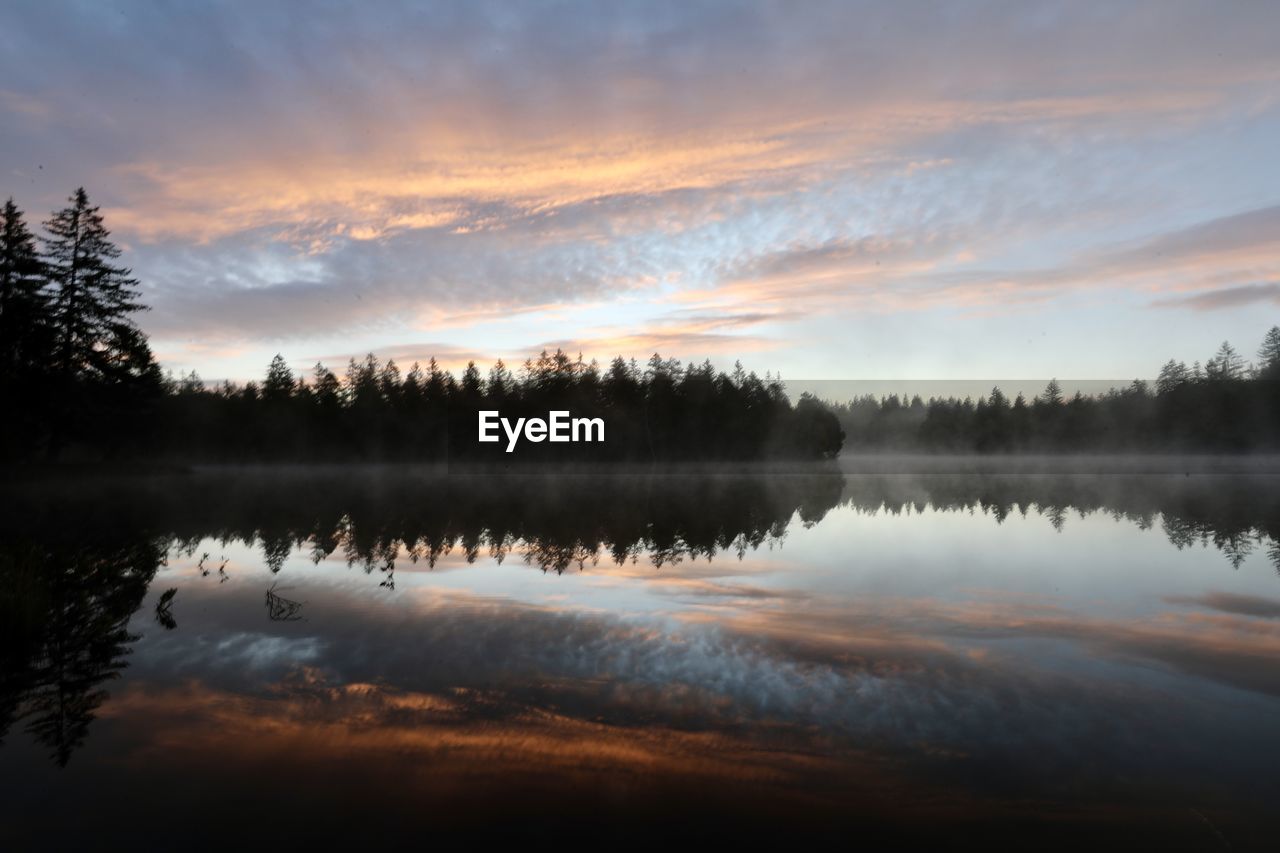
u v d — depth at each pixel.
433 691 6.00
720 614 8.69
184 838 3.88
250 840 3.85
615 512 22.55
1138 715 5.38
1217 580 10.80
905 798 4.22
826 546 14.70
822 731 5.13
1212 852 3.69
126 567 12.41
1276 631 7.78
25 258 33.75
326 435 67.19
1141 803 4.15
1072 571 11.61
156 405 41.31
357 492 32.47
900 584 10.57
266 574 11.65
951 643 7.35
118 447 40.66
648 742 5.00
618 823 3.97
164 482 37.84
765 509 23.56
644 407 69.19
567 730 5.18
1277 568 11.81
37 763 4.75
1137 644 7.27
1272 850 3.70
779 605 9.18
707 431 69.69
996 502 25.81
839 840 3.81
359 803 4.21
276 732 5.20
